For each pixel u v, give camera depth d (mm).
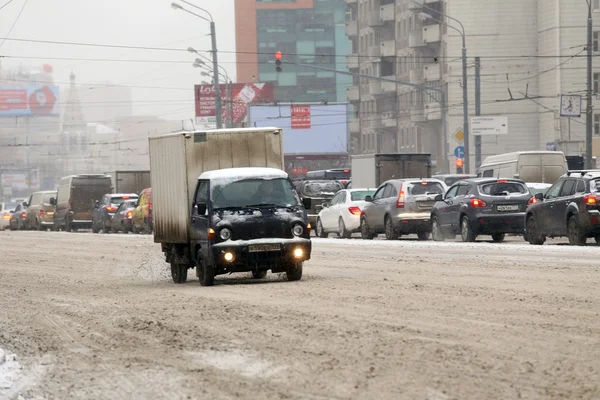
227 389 19734
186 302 36219
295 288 39500
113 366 23297
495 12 196250
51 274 55219
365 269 48500
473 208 69250
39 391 20891
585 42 189000
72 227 135250
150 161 50500
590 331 25203
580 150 187625
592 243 65812
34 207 148500
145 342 26750
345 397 18453
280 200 43406
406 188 78062
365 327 27078
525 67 195875
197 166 46969
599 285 36688
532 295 33594
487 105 197625
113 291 43312
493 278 40562
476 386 18922
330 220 90125
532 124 196625
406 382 19531
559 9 189000
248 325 28672
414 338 24797
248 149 47719
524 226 67812
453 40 199625
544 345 23188
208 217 42938
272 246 42500
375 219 81500
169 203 48219
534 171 101500
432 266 48281
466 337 24734
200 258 43906
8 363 24734
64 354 25672
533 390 18453
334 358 22484
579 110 140625
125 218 119250
